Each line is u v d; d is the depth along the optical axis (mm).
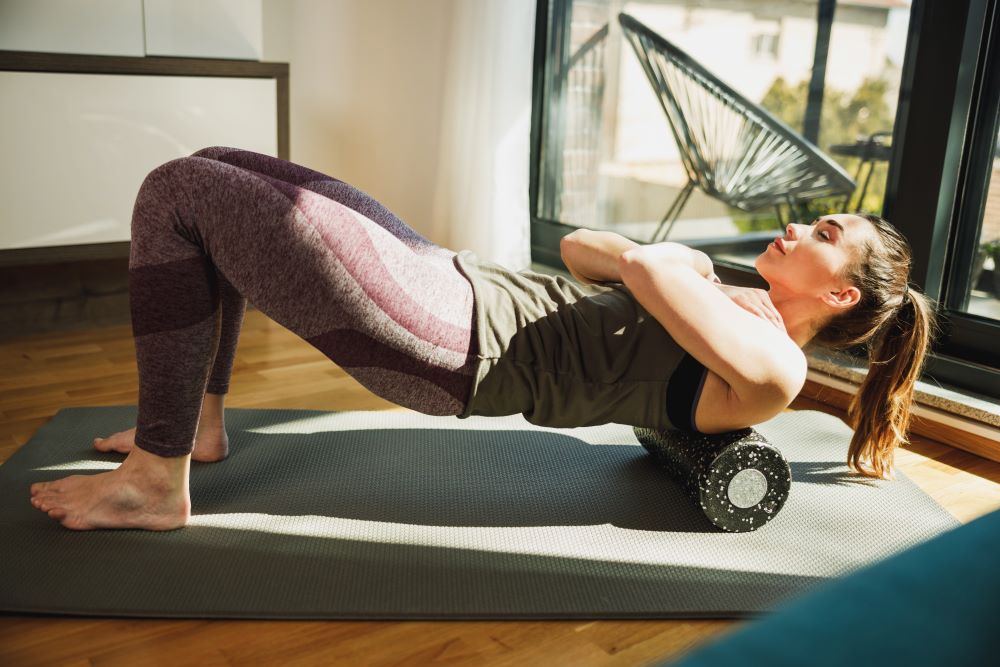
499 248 3090
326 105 3426
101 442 1798
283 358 2504
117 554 1425
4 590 1315
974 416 2057
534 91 3314
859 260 1579
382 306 1400
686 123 2900
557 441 1981
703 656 379
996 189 2174
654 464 1879
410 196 3504
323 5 3328
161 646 1233
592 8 3133
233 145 2754
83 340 2596
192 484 1676
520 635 1301
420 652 1249
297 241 1354
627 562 1492
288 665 1207
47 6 2418
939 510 1738
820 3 2477
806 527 1648
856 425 1832
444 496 1688
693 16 2814
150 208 1370
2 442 1860
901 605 430
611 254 1693
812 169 2576
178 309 1393
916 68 2201
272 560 1436
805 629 403
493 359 1492
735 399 1513
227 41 2719
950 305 2279
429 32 3340
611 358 1552
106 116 2531
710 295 1490
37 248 2512
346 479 1734
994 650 404
